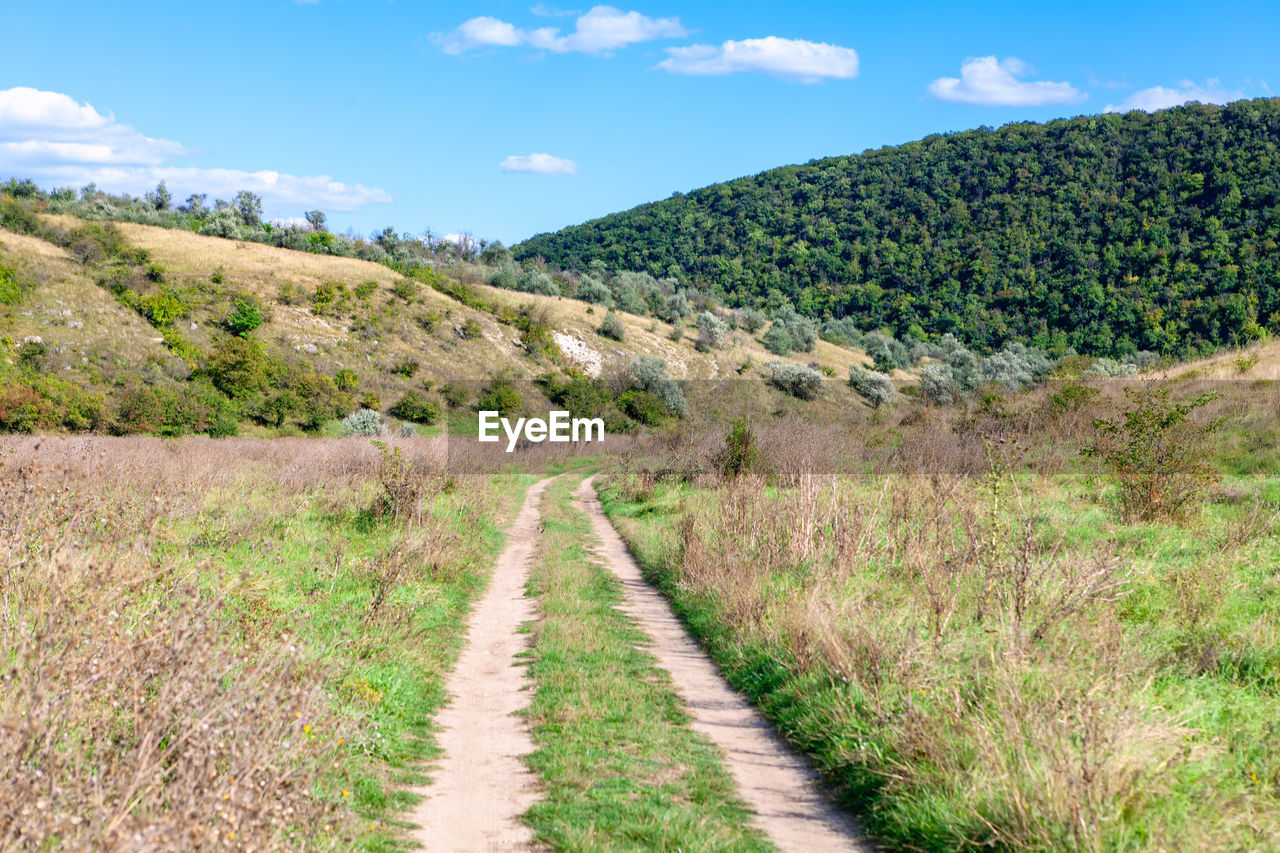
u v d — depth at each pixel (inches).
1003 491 431.2
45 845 137.5
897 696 252.2
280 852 154.6
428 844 194.1
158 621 207.9
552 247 7381.9
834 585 379.2
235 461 904.9
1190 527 458.3
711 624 412.5
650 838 197.5
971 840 186.1
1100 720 200.4
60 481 358.0
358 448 976.3
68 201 3393.2
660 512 828.0
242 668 208.7
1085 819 172.7
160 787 158.4
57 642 189.8
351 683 273.6
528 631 417.7
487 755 257.9
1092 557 346.6
